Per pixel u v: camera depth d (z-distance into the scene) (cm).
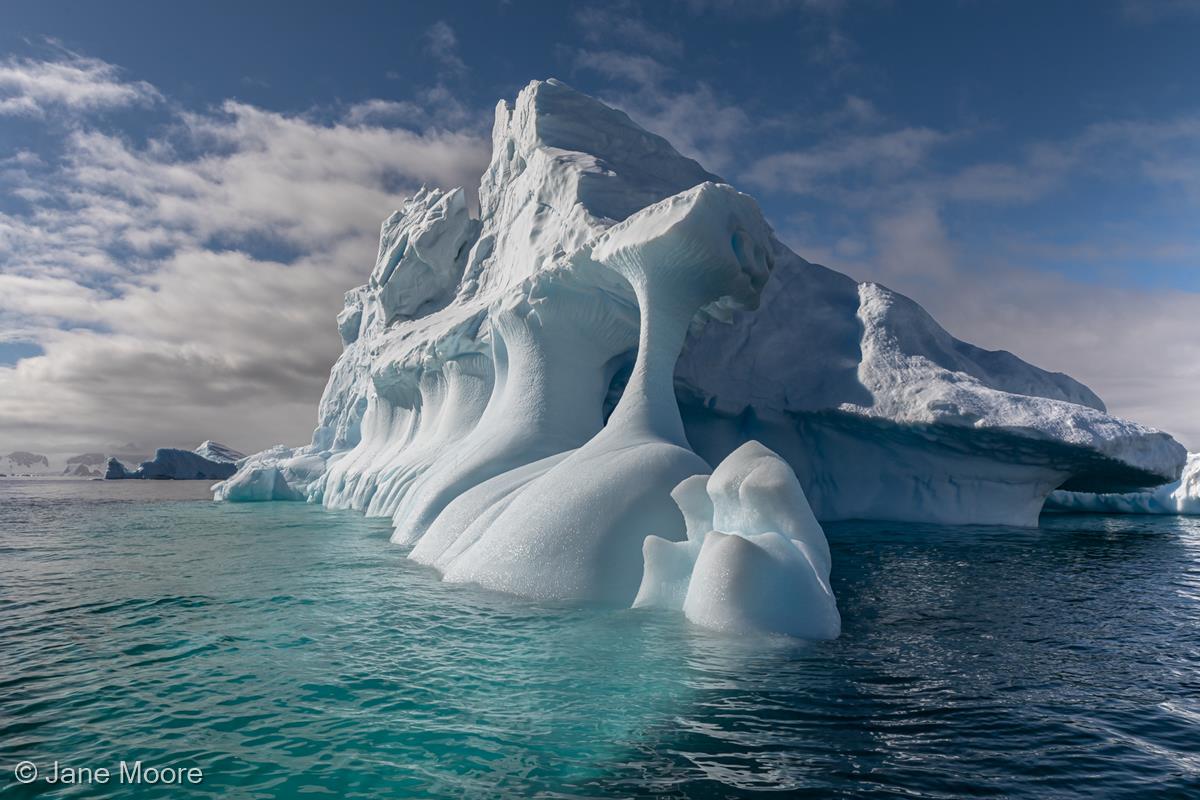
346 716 550
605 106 2395
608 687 603
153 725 538
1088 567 1320
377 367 2762
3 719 553
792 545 805
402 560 1342
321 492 3362
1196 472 3159
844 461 2181
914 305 2316
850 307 2362
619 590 903
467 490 1530
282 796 425
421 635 770
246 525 2167
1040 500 2144
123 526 2223
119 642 775
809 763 465
